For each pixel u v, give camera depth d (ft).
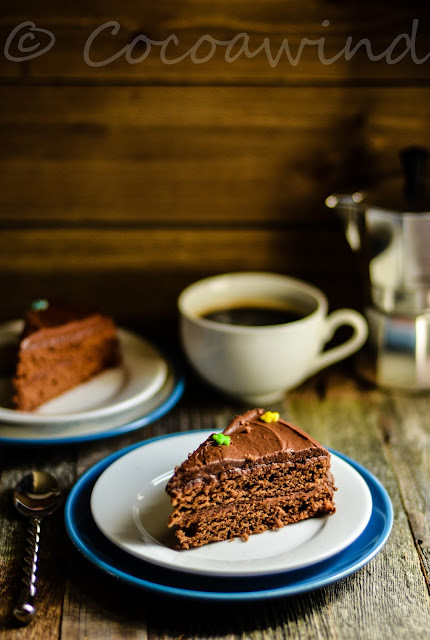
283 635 2.12
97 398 2.85
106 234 3.15
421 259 2.84
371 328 3.00
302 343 2.78
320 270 3.21
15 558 2.29
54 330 2.83
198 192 3.11
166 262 3.19
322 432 2.77
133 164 3.07
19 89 2.96
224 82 2.98
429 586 2.24
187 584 2.15
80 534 2.27
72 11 2.89
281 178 3.10
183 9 2.90
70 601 2.18
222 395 2.93
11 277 3.18
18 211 3.10
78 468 2.60
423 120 3.05
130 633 2.12
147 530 2.27
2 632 2.11
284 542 2.26
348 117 3.03
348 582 2.25
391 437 2.76
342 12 2.92
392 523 2.32
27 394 2.78
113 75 2.97
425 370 2.94
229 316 2.95
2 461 2.62
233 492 2.28
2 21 2.89
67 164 3.06
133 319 3.26
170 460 2.48
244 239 3.17
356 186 3.11
